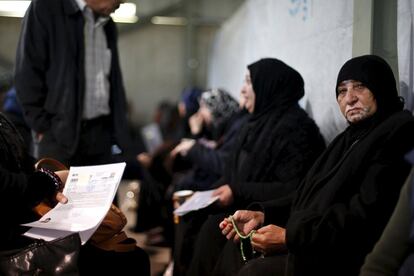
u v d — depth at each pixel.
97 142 2.65
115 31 2.74
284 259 1.70
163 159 3.80
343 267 1.54
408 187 1.27
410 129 1.51
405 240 1.25
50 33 2.44
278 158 2.16
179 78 8.24
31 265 1.55
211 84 7.60
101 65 2.61
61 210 1.71
